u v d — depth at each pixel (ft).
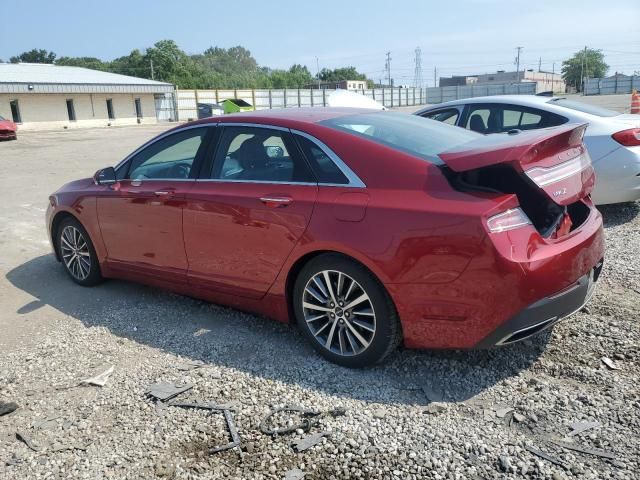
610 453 8.57
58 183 39.68
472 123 23.57
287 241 11.60
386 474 8.41
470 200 9.79
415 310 10.25
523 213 9.96
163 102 165.37
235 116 13.51
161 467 8.84
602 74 379.96
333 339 11.65
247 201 12.22
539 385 10.51
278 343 12.80
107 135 101.14
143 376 11.62
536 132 11.05
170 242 14.03
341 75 415.23
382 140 11.41
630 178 20.38
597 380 10.55
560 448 8.75
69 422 10.15
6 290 17.31
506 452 8.72
